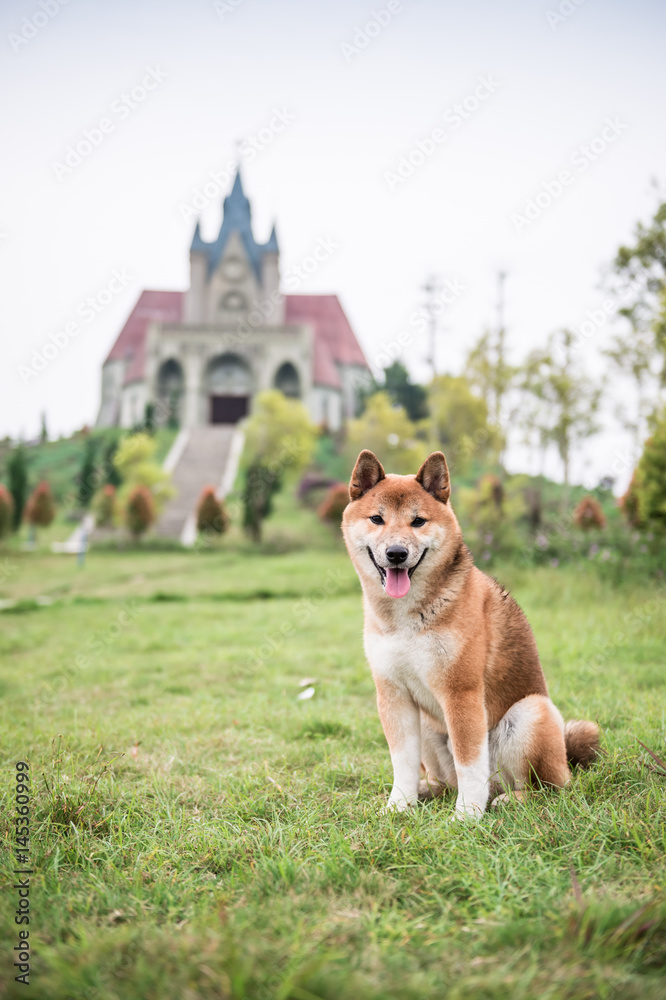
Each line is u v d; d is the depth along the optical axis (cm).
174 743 501
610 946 198
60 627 1244
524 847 283
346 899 246
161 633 1106
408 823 316
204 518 2841
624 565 1291
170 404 6109
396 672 370
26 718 602
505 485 2306
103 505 3228
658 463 1348
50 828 322
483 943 209
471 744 353
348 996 176
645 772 356
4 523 3148
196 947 202
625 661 702
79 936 218
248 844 297
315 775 408
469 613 361
